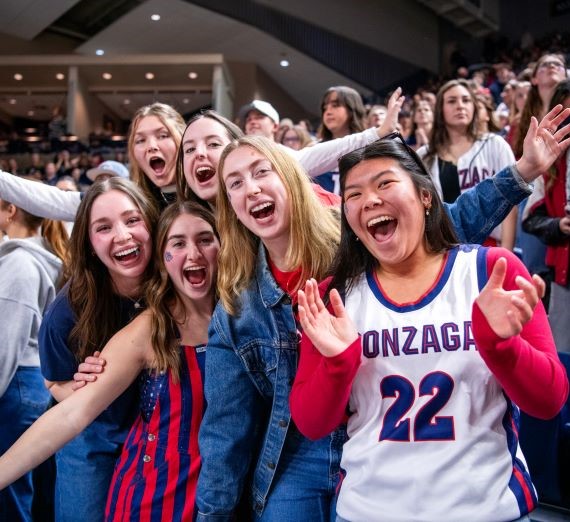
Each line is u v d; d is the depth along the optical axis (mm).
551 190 2096
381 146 1134
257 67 14883
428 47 14609
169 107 2105
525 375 922
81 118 14234
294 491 1275
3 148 12930
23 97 15797
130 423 1569
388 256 1099
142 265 1547
